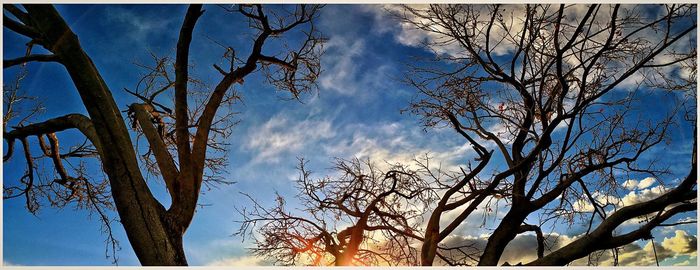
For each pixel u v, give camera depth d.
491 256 7.50
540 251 7.93
